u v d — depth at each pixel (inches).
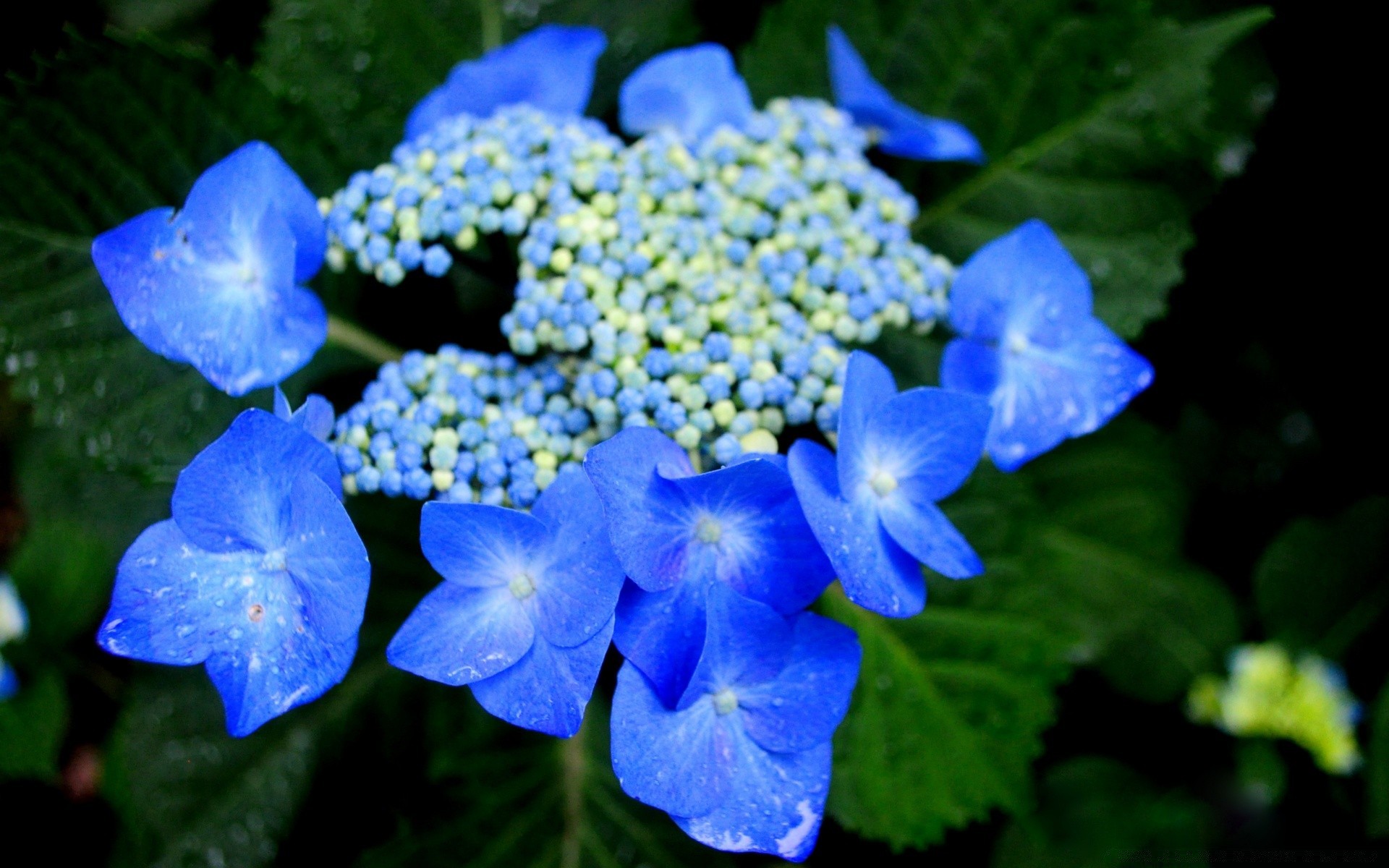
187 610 12.4
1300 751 19.6
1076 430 13.9
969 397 12.6
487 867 15.5
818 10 15.8
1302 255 17.5
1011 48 15.6
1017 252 13.7
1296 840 19.5
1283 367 18.4
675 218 13.7
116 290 13.0
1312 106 17.0
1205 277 17.7
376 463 13.2
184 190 14.8
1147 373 13.8
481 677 12.3
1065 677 15.4
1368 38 16.6
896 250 14.3
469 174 13.6
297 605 12.3
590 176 13.6
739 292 13.6
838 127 15.0
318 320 13.4
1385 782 19.2
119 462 14.5
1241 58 16.4
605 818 15.8
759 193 14.1
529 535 12.2
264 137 14.9
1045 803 18.2
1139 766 18.9
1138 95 15.4
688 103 14.8
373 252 13.4
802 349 13.4
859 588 12.1
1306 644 19.7
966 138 15.3
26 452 18.9
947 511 15.6
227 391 13.1
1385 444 18.5
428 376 13.5
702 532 12.4
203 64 14.4
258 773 15.4
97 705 20.3
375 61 15.7
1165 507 18.2
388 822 15.5
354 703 15.6
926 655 15.5
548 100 14.9
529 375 13.5
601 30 16.0
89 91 14.3
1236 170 16.1
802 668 12.6
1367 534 19.2
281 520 12.4
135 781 15.3
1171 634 18.4
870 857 16.8
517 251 14.1
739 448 12.9
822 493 12.3
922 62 15.8
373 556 15.4
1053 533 18.3
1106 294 15.6
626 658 12.3
